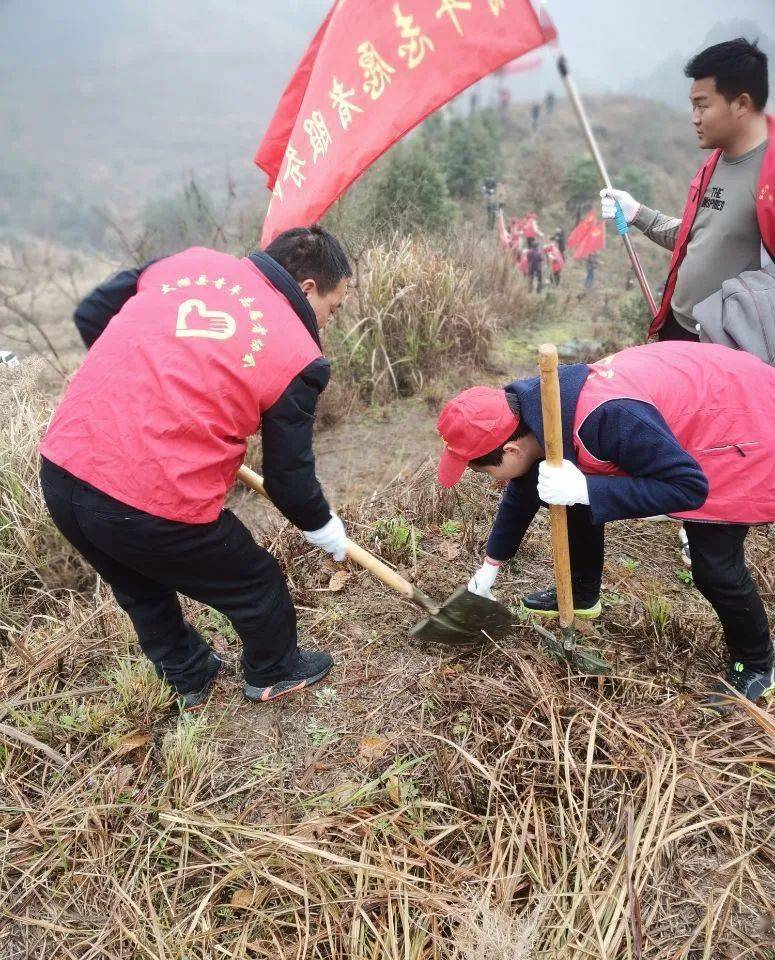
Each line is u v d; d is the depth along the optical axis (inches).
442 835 71.4
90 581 117.6
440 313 187.9
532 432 74.7
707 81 91.2
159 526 68.4
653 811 70.6
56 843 74.5
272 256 73.3
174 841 73.6
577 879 65.4
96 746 86.2
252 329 66.8
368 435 162.6
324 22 94.3
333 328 182.5
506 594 106.7
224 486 71.2
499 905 64.4
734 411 71.7
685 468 65.4
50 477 70.1
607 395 68.0
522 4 82.0
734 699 79.7
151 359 65.5
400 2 82.5
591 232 439.5
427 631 90.2
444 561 114.1
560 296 351.9
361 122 87.4
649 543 118.0
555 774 74.3
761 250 97.8
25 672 95.1
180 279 69.4
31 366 174.1
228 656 99.4
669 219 114.7
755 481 71.7
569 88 97.7
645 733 80.0
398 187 315.3
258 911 66.0
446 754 80.3
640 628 97.7
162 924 67.3
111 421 65.7
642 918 64.0
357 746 84.7
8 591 115.3
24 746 84.3
